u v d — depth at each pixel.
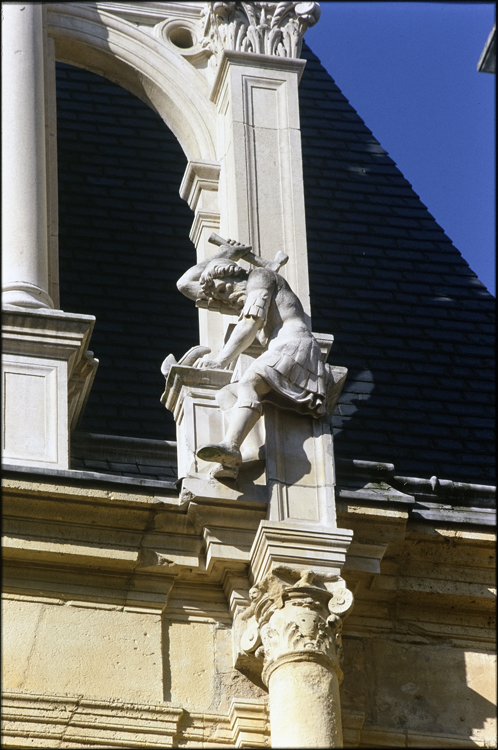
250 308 28.16
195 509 26.91
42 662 26.05
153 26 34.78
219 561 26.94
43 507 26.62
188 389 28.41
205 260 28.91
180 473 28.28
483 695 27.61
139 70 34.06
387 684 27.45
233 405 28.17
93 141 38.53
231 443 26.84
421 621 28.12
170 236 36.97
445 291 36.88
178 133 33.94
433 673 27.67
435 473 32.50
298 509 26.95
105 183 37.66
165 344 34.44
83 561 26.81
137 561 26.94
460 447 33.22
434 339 35.59
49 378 28.34
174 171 38.62
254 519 27.12
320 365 28.02
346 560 27.58
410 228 38.09
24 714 25.52
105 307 34.84
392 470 28.89
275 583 26.20
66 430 27.88
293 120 32.53
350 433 32.78
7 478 26.45
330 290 35.94
